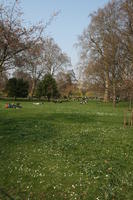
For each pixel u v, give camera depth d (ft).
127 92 112.47
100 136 48.06
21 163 31.71
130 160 32.37
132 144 41.37
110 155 34.58
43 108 121.80
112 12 157.79
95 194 23.49
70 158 33.37
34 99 239.50
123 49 143.74
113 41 153.58
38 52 41.60
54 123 65.46
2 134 49.29
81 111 107.96
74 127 59.21
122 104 183.01
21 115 83.97
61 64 270.26
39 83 246.27
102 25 164.35
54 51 260.83
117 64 153.07
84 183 25.68
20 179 27.02
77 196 23.27
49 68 258.78
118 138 46.32
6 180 26.94
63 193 23.94
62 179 26.81
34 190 24.71
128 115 91.61
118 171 28.40
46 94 240.32
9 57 37.83
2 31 36.29
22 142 42.45
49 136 47.32
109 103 195.00
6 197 23.47
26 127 57.82
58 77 287.07
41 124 62.95
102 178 26.68
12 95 237.25
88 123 67.41
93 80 176.76
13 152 36.52
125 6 136.46
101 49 172.35
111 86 171.01
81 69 184.75
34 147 39.22
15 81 237.45
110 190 23.98
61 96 282.97
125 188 24.41
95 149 37.78
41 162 31.94
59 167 30.12
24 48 38.96
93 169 29.12
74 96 292.81
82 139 44.80
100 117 83.15
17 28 39.34
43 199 23.11
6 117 77.41
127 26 141.08
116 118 80.79
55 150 37.27
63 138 45.60
